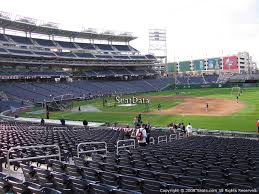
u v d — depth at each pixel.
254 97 80.00
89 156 19.33
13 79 93.19
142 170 11.16
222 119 48.31
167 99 85.38
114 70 129.88
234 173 11.12
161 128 39.75
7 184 8.70
